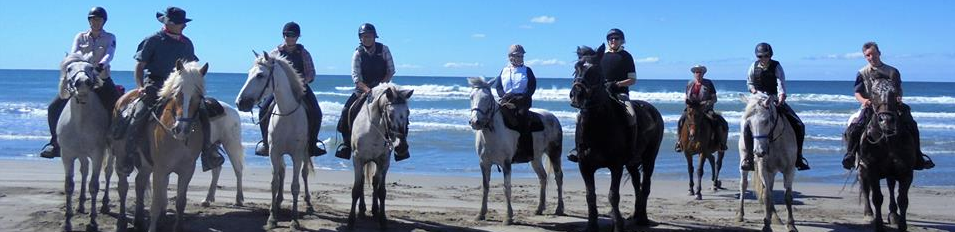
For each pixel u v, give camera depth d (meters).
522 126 9.23
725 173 15.89
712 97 12.27
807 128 27.25
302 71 8.98
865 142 8.42
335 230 8.34
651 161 9.10
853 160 8.86
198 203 10.14
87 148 7.84
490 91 8.75
